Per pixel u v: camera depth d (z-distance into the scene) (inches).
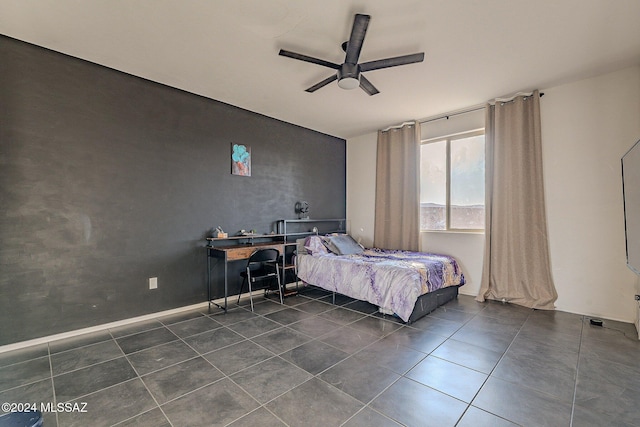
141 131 123.6
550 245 135.4
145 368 83.7
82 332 108.3
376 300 127.6
